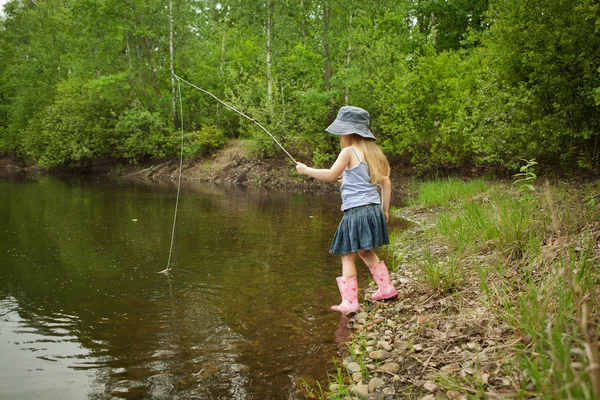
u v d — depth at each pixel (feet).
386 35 55.67
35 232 21.71
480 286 9.78
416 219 25.35
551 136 30.01
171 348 8.89
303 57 53.62
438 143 43.86
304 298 11.98
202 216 27.58
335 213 29.04
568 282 7.50
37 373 7.81
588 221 11.93
